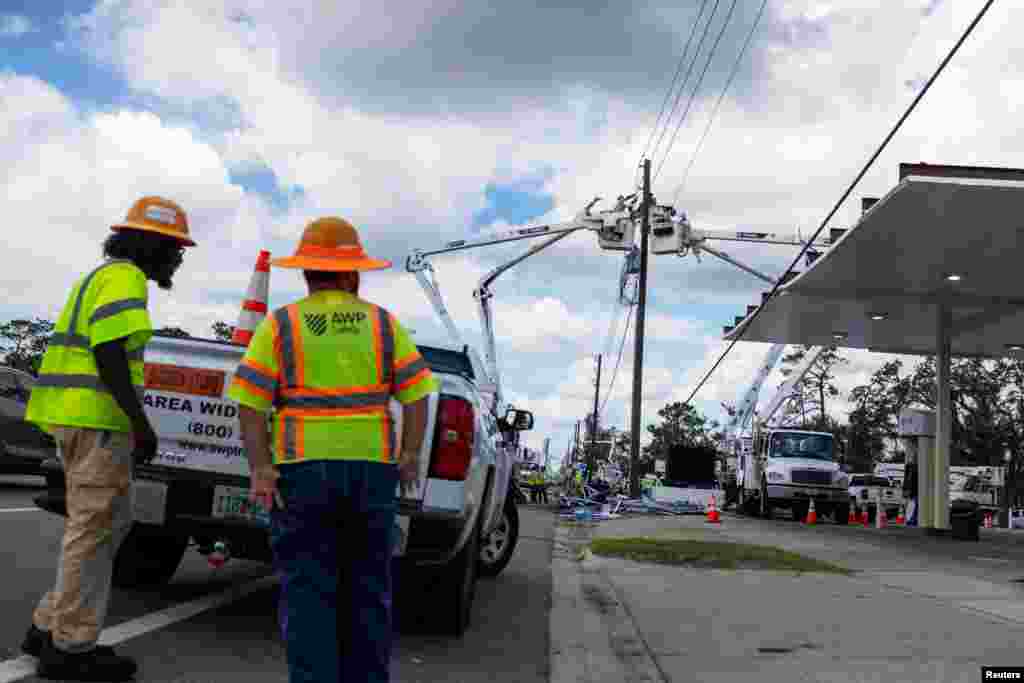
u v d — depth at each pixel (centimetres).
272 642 594
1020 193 1686
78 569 465
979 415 7138
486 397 965
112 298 462
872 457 8656
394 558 591
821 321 3017
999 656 623
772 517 3450
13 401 1534
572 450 10631
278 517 371
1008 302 2541
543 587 970
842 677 560
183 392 606
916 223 1888
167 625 616
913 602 866
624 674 576
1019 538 2805
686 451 4062
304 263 383
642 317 3534
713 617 769
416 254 4016
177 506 604
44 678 464
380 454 373
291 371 372
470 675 562
